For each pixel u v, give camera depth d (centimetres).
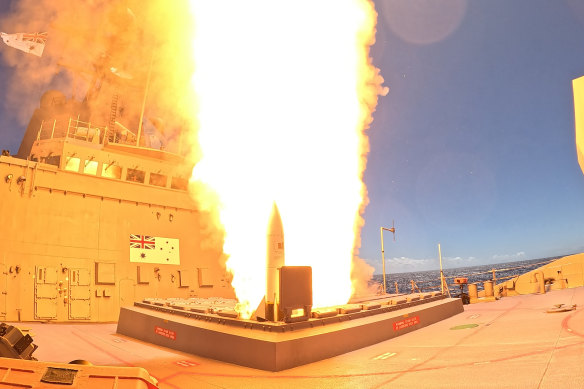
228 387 773
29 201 2205
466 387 600
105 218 2461
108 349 1266
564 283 2247
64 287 2203
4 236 2089
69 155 2372
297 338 920
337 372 812
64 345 1347
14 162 2194
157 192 2702
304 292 1062
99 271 2344
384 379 720
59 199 2312
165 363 1030
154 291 2539
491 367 698
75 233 2325
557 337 894
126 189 2572
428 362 815
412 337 1190
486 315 1546
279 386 751
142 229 2595
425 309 1445
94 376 434
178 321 1251
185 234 2773
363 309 1273
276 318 1057
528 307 1631
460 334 1145
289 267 1041
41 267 2159
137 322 1510
